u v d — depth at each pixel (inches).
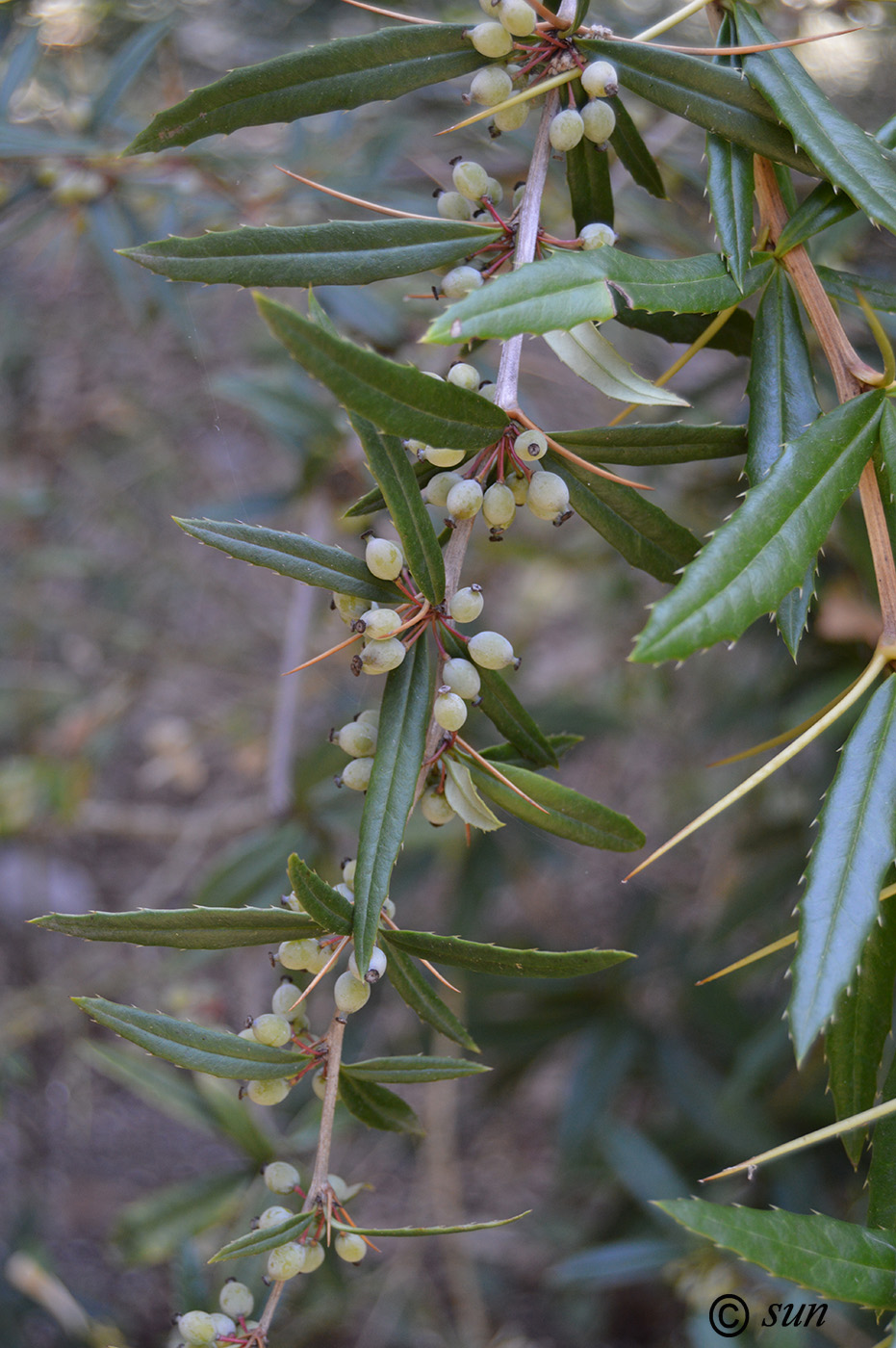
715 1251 27.7
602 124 16.4
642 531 16.5
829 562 30.3
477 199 16.6
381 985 40.8
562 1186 43.6
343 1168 49.5
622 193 30.3
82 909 57.5
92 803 54.2
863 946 15.6
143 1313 47.2
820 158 16.0
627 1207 40.5
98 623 53.7
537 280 15.0
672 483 37.9
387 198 29.7
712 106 16.4
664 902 43.3
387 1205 49.6
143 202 31.2
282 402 35.3
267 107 16.4
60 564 51.4
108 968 53.4
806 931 15.0
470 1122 54.6
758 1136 37.0
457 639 15.9
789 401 16.5
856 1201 27.6
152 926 15.4
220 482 58.0
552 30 16.4
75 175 26.8
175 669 59.6
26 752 50.9
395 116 34.0
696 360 40.5
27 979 54.4
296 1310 36.9
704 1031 41.0
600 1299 44.7
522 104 16.5
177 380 51.6
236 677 60.1
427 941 15.7
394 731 15.6
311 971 15.9
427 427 15.1
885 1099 16.0
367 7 16.4
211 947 15.6
